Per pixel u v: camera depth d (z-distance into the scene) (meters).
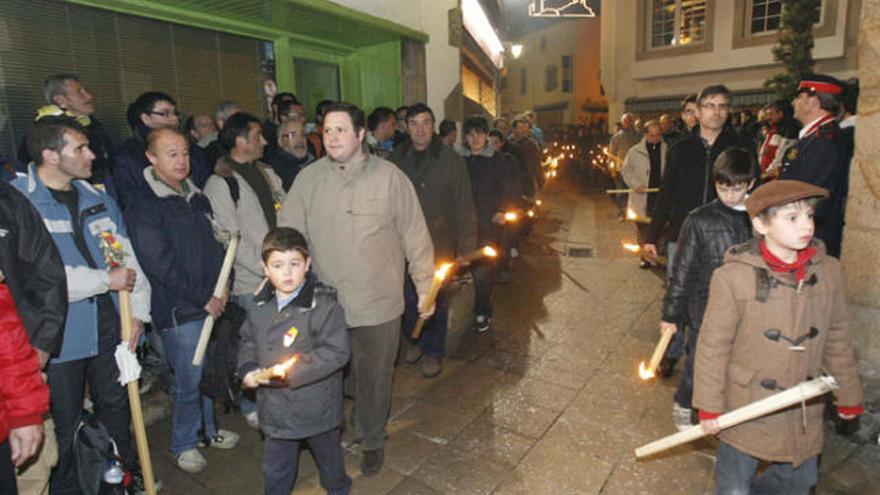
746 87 15.73
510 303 5.81
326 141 2.77
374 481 2.96
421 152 4.13
